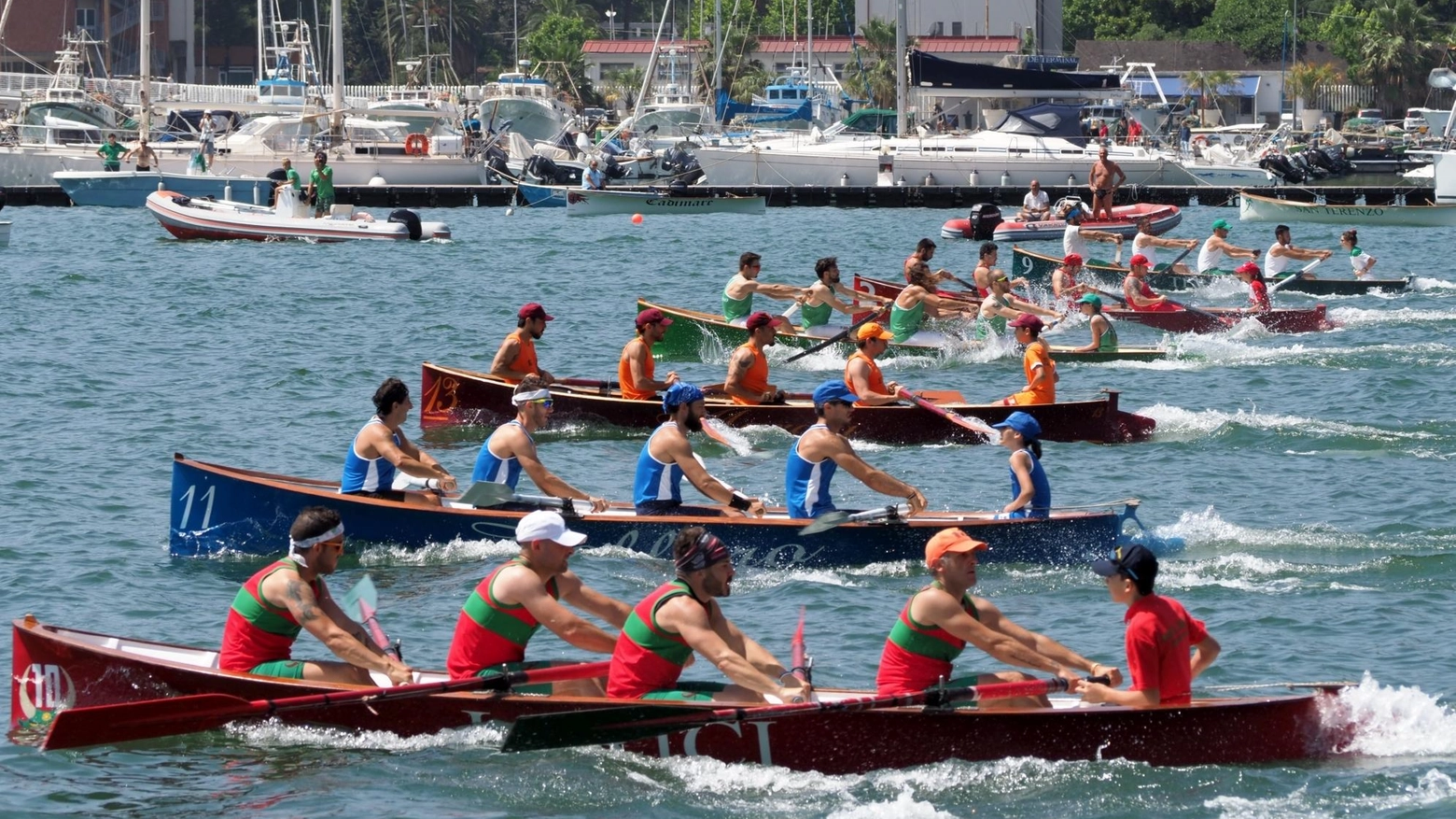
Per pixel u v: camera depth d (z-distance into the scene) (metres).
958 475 36.69
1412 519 31.70
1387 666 23.03
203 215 94.12
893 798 18.89
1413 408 44.44
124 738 19.78
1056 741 19.39
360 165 127.12
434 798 18.77
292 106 143.88
